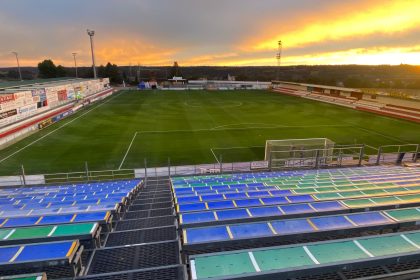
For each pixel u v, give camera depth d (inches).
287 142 971.3
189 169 892.0
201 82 4498.0
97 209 358.0
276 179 619.8
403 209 216.5
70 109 1959.9
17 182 786.2
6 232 230.2
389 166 838.5
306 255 145.9
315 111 2071.9
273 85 3961.6
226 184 569.6
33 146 1194.0
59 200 488.7
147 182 773.3
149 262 221.3
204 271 135.5
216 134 1390.3
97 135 1375.5
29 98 1572.3
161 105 2362.2
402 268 153.9
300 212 241.4
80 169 941.2
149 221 353.7
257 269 136.4
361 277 144.3
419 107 1769.2
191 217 241.3
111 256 227.9
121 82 4709.6
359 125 1595.7
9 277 138.5
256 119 1760.6
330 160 927.7
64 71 4923.7
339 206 257.1
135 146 1192.2
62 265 189.8
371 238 159.2
